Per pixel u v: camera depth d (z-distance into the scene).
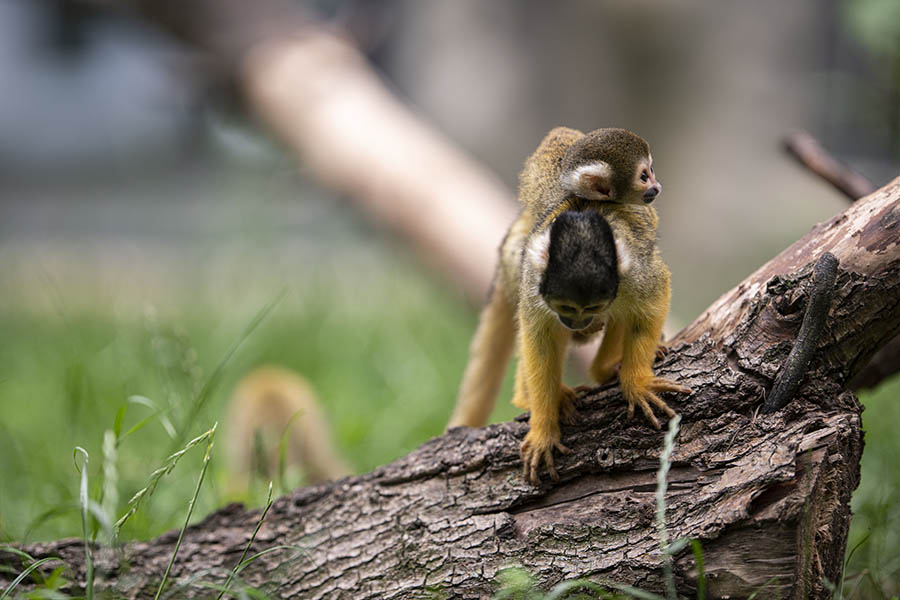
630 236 6.68
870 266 5.86
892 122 22.00
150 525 8.27
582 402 6.50
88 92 41.44
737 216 23.55
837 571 5.81
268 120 21.89
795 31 23.58
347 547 6.54
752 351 6.02
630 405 6.21
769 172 23.75
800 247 6.29
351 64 21.59
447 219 18.02
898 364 7.68
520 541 6.16
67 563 6.59
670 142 23.19
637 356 6.38
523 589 5.77
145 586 6.48
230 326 17.44
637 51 22.47
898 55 17.39
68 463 10.17
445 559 6.23
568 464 6.32
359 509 6.70
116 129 41.81
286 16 22.39
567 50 22.81
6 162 40.84
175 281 25.03
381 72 27.94
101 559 6.45
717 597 5.57
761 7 22.95
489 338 9.33
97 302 21.23
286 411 10.77
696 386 6.07
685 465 5.94
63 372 14.51
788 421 5.81
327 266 24.73
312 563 6.54
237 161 29.16
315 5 33.91
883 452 9.38
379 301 20.38
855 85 22.47
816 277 5.78
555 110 23.20
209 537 6.85
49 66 40.78
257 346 16.28
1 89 40.69
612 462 6.19
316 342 16.81
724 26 22.64
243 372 15.69
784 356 5.93
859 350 5.98
